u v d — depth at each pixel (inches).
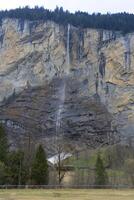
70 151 6594.5
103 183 3804.1
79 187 3297.2
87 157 6535.4
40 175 3425.2
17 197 2239.2
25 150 4042.8
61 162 4495.6
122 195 2495.1
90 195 2447.1
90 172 4252.0
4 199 2128.4
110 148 7140.8
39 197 2265.0
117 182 4089.6
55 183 3678.6
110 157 6461.6
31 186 3115.2
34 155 3718.0
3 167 3223.4
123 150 6875.0
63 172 4229.8
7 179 3257.9
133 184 3897.6
